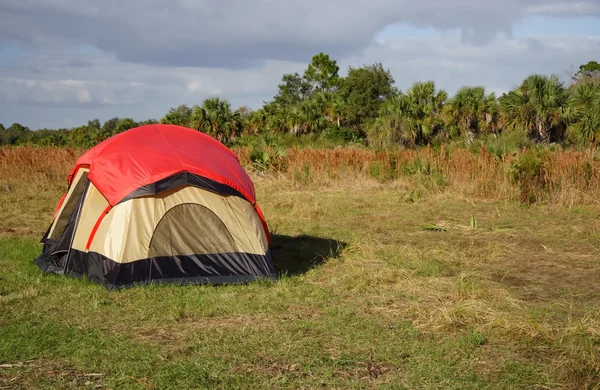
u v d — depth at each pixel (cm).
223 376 454
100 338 534
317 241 1027
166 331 561
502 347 525
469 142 2672
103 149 804
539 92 3028
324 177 1905
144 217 725
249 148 2145
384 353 504
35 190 1622
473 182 1628
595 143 2539
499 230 1119
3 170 1822
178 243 732
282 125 4328
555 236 1063
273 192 1752
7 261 832
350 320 593
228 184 765
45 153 2047
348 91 4881
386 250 935
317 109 4622
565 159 1513
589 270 823
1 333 541
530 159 1534
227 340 532
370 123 4041
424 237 1074
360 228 1170
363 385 442
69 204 848
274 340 531
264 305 641
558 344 526
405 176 1870
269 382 446
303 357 494
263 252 762
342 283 734
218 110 3747
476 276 781
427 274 797
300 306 644
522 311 621
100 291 688
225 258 743
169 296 669
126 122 4816
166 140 816
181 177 747
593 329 552
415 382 449
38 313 606
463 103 3509
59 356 496
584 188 1451
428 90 3622
